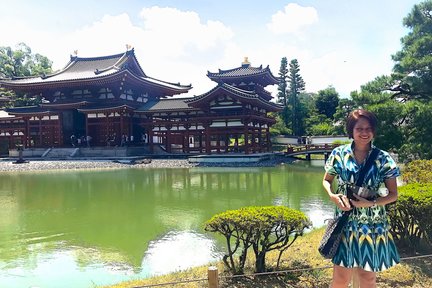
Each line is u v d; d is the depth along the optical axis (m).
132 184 21.25
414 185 6.96
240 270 5.89
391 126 18.73
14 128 49.41
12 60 75.62
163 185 20.66
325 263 6.18
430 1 21.59
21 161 36.69
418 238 6.42
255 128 40.22
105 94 47.78
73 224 11.58
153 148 43.38
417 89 20.58
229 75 44.66
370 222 3.24
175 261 7.81
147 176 25.38
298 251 7.02
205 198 16.12
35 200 16.28
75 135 48.06
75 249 8.88
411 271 5.73
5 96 61.44
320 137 52.66
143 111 43.62
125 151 40.41
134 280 6.27
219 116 37.41
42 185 21.31
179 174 26.50
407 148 18.67
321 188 18.52
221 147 38.66
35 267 7.61
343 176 3.31
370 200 3.20
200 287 5.45
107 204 15.08
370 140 3.25
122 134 43.12
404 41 22.91
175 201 15.53
